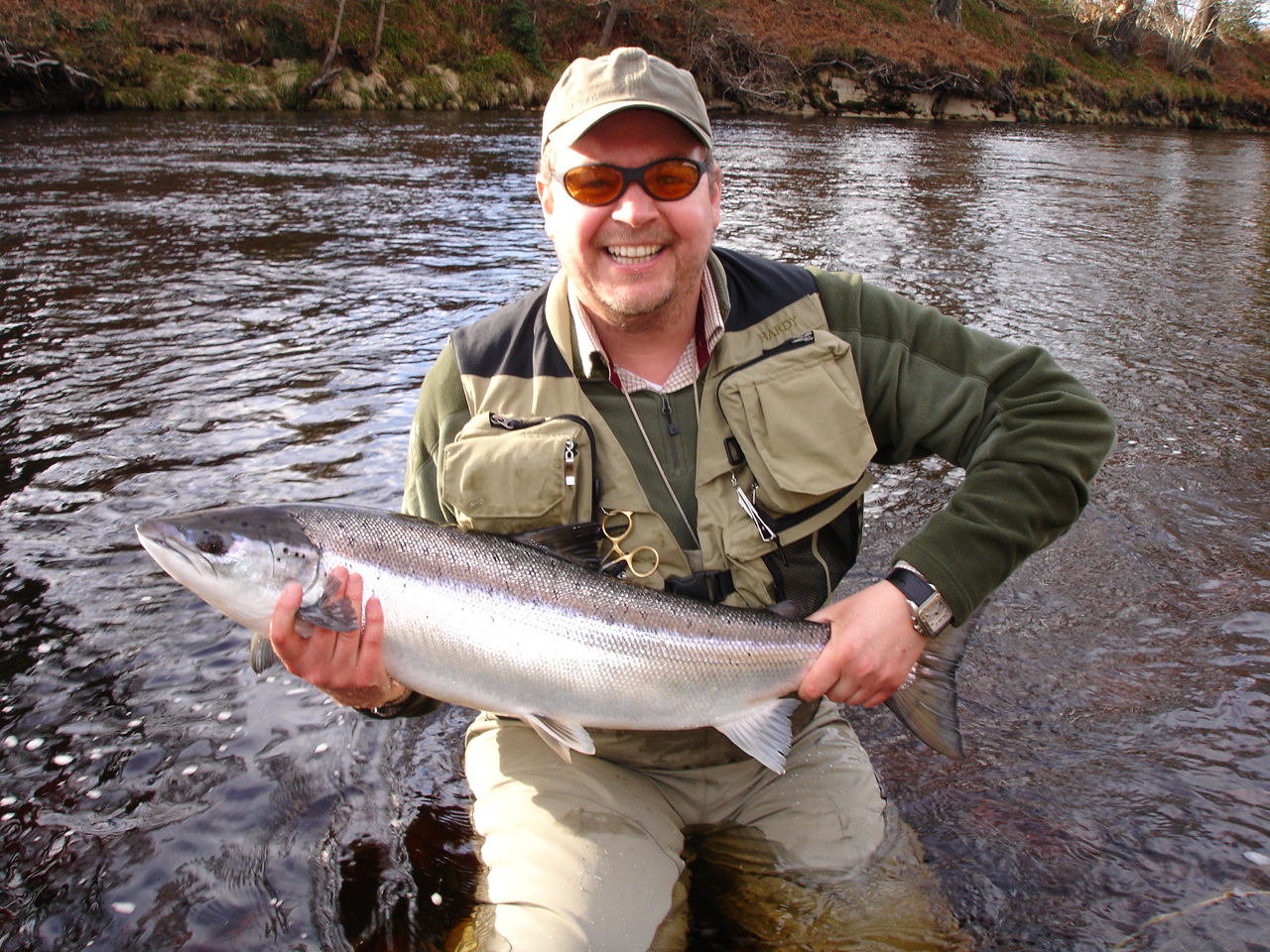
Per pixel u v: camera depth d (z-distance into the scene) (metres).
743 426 2.33
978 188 17.31
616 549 2.37
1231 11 61.00
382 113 27.77
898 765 2.84
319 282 8.82
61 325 7.22
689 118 2.17
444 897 2.32
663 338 2.34
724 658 2.31
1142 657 3.34
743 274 2.46
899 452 2.53
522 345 2.45
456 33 33.12
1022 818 2.58
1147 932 2.18
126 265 9.17
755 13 40.44
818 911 2.23
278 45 28.25
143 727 2.96
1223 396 6.29
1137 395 6.25
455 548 2.38
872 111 39.41
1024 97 42.75
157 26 27.03
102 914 2.26
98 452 4.99
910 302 2.49
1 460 4.86
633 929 2.06
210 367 6.38
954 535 2.21
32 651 3.32
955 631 2.25
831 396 2.33
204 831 2.54
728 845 2.43
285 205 12.69
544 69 34.75
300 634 2.21
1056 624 3.56
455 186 14.94
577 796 2.31
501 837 2.26
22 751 2.83
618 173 2.16
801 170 18.70
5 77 23.36
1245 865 2.38
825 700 2.71
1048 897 2.29
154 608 3.61
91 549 4.01
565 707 2.36
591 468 2.36
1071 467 2.23
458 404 2.49
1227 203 16.91
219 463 4.88
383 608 2.34
